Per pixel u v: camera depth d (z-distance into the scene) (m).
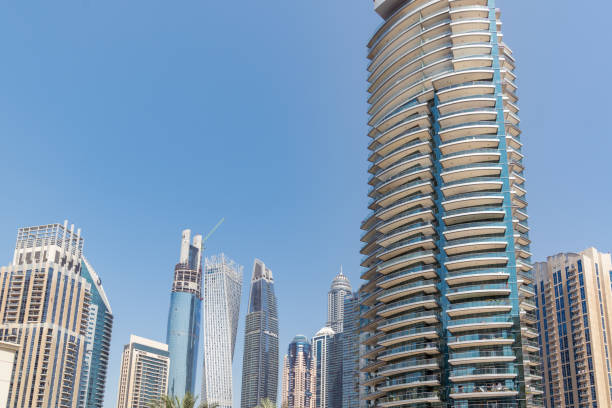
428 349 128.50
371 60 175.50
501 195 136.00
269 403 88.62
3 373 75.94
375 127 161.25
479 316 127.12
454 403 121.81
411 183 147.00
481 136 142.25
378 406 134.50
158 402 76.69
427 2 161.62
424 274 135.88
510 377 119.62
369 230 156.50
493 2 154.88
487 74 147.25
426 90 152.75
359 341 159.75
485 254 130.88
